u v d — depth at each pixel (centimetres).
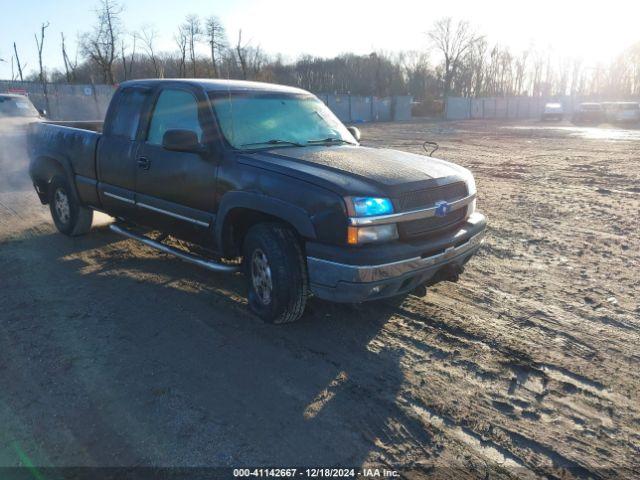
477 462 273
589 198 916
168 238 646
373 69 7894
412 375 351
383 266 350
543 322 428
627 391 335
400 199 364
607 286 504
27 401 318
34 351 375
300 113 501
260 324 423
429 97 6228
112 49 4256
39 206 835
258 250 404
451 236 397
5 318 428
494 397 328
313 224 358
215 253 451
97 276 524
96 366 357
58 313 438
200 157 434
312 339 399
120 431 292
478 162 1456
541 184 1073
